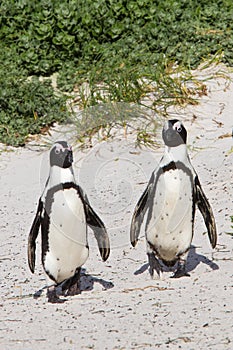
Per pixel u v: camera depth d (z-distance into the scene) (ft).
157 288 55.06
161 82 104.42
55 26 109.40
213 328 45.62
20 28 110.42
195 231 68.54
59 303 54.03
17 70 105.70
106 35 110.32
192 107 100.78
